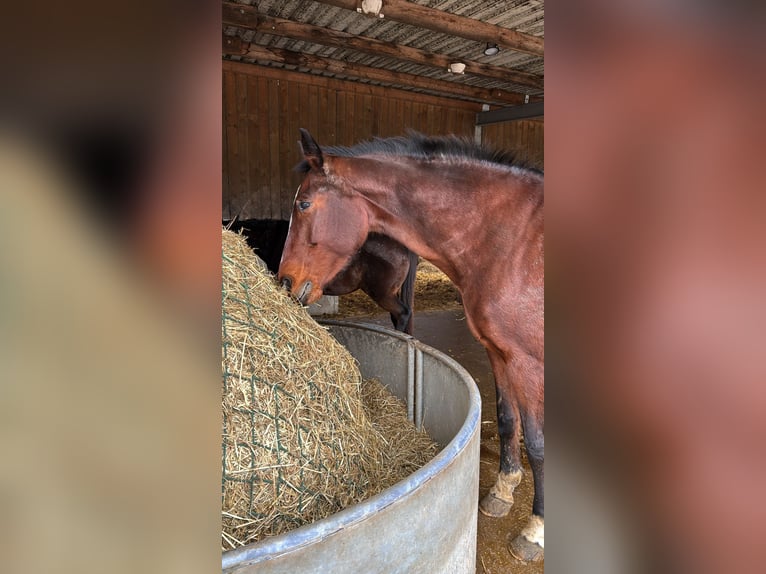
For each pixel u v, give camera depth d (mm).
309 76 5668
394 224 1520
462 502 1013
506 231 1381
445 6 3678
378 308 5031
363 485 1153
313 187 1525
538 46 4234
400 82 5766
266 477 962
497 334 1425
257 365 1069
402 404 1818
